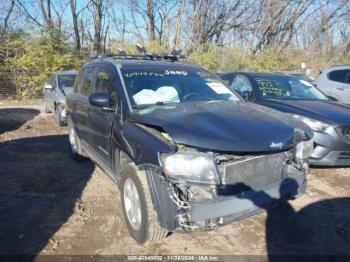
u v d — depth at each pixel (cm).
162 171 304
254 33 2412
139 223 344
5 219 407
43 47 1566
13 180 534
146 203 323
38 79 1553
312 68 2281
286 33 2528
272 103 631
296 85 731
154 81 428
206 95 436
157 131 336
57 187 505
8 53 1552
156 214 321
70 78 1065
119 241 362
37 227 389
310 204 453
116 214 420
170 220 306
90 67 556
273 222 405
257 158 321
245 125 330
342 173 568
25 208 436
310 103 628
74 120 591
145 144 324
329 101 666
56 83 1042
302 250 352
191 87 441
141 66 452
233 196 307
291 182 346
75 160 633
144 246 353
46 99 1171
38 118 1107
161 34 2339
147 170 323
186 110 369
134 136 346
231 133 314
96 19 2167
